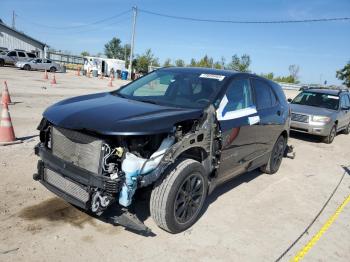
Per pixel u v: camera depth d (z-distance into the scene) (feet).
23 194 15.17
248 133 16.71
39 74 99.96
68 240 12.14
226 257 12.27
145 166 11.48
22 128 27.07
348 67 192.34
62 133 12.59
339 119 37.96
